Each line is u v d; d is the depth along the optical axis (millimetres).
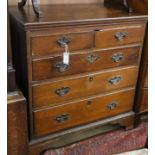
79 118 1579
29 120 1392
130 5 1602
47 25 1187
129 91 1711
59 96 1418
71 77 1402
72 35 1283
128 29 1460
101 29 1362
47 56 1263
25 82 1323
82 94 1502
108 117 1724
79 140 1769
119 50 1496
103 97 1605
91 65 1435
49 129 1489
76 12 1479
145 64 1641
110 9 1622
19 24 1218
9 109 1192
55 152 1640
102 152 1683
